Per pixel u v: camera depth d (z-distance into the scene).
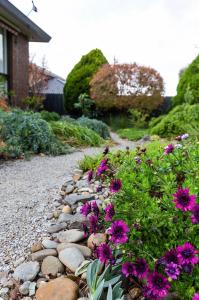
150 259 1.52
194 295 1.25
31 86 13.93
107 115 12.70
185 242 1.43
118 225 1.46
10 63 9.55
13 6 7.89
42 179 3.79
